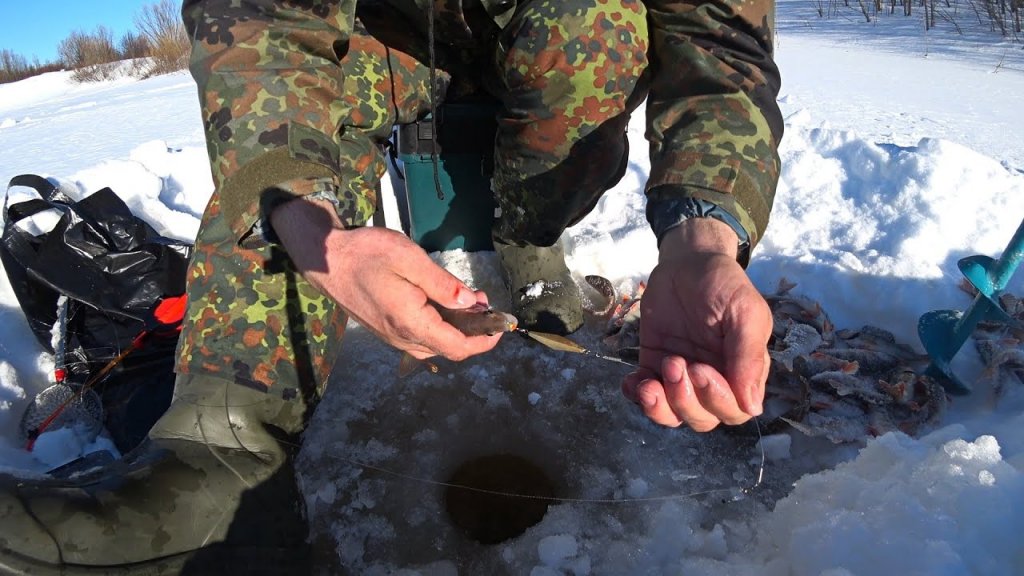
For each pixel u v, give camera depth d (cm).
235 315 113
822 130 265
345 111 116
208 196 264
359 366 176
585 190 159
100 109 737
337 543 133
